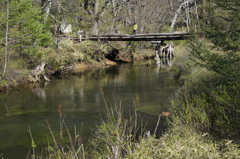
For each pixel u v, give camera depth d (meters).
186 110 5.87
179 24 42.50
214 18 7.70
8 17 14.62
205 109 5.92
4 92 13.90
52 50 21.80
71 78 18.23
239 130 5.05
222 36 7.34
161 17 37.59
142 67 23.08
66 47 23.61
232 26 7.24
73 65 23.48
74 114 9.53
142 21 33.44
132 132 6.66
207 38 7.69
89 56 25.27
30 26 16.56
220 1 7.33
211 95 6.28
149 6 34.12
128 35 23.64
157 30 35.81
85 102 11.31
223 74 6.84
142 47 32.25
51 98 12.27
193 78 8.97
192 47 7.61
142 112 9.24
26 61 17.31
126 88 14.09
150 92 12.79
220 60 6.91
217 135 5.14
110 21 28.89
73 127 8.02
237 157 3.39
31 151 6.41
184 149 3.58
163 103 10.41
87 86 15.05
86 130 7.65
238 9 7.05
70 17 25.81
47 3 21.77
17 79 16.22
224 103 5.69
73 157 4.09
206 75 8.51
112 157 4.05
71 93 13.26
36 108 10.58
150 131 6.84
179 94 8.10
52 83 16.36
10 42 14.80
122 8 32.22
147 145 4.06
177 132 5.04
